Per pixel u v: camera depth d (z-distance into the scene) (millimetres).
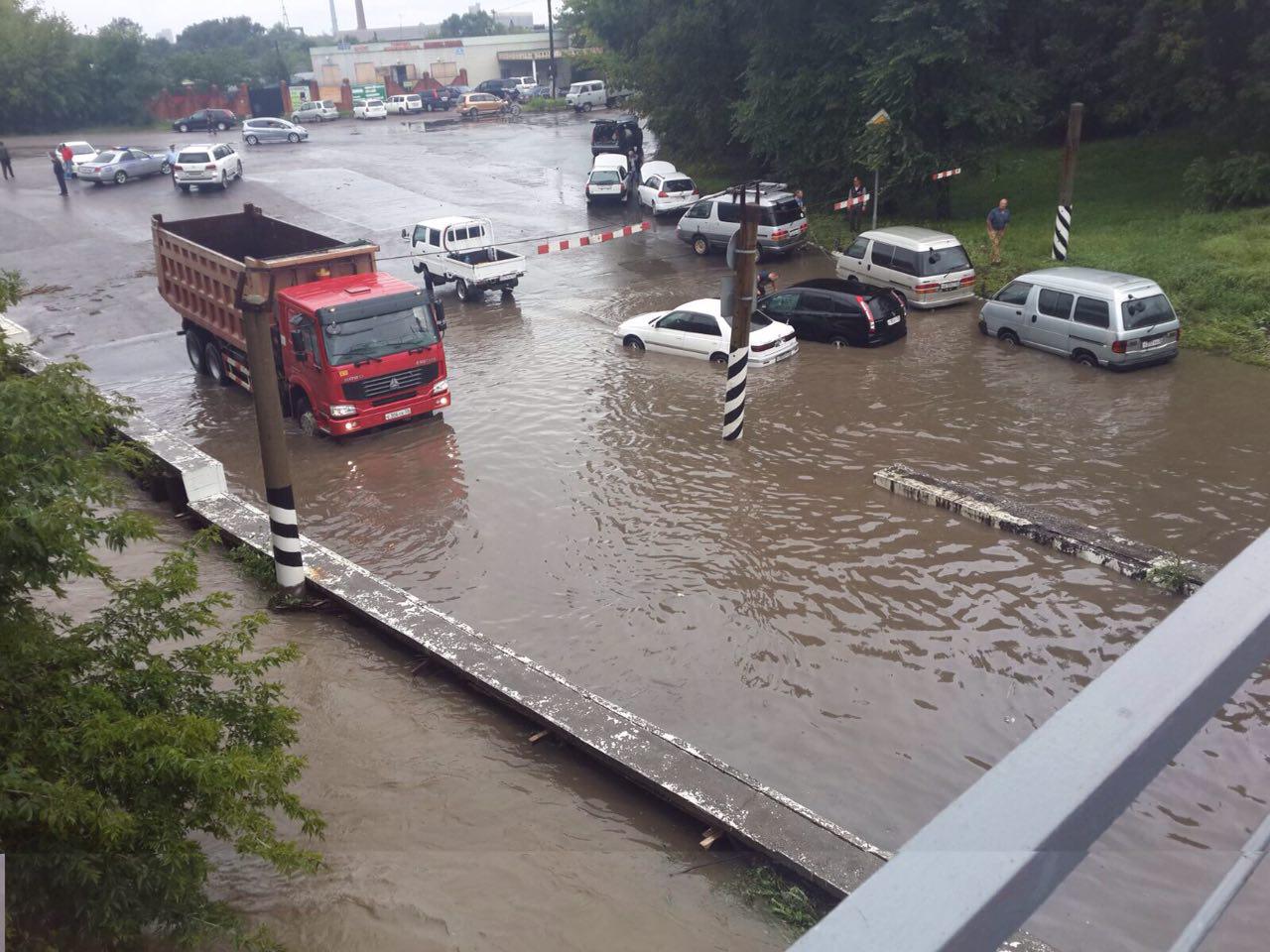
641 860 8055
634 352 21328
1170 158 30266
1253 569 1146
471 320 24203
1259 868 1162
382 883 7801
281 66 81875
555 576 12766
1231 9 24453
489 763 9305
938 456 15617
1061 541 12625
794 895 7543
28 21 63438
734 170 40469
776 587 12188
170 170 45562
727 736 9617
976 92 28234
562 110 66125
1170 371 18625
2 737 6020
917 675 10383
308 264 17828
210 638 11445
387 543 13875
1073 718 959
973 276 23391
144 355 22359
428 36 127188
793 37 30688
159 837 6238
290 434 18000
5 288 7438
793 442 16391
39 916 6160
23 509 6004
